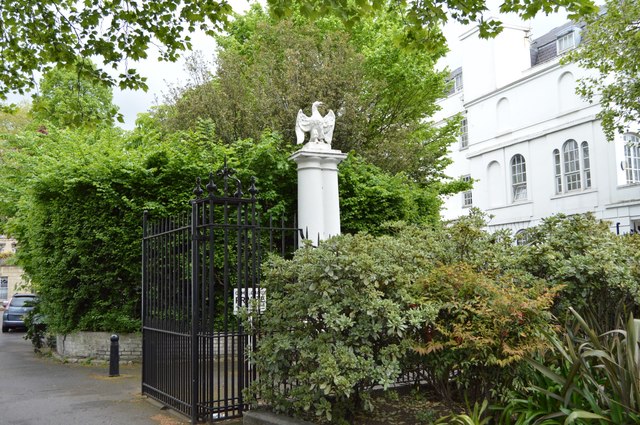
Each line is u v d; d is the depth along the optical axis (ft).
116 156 39.42
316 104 39.17
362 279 17.51
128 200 38.09
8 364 39.73
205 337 21.26
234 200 21.68
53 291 39.55
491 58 111.45
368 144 63.31
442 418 16.74
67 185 37.81
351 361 16.62
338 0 23.57
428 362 17.97
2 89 31.04
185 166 38.75
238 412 21.43
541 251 21.44
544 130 99.45
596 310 21.99
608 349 15.75
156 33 29.30
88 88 76.59
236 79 60.13
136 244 38.52
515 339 16.56
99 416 23.12
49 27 28.71
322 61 58.80
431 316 16.92
